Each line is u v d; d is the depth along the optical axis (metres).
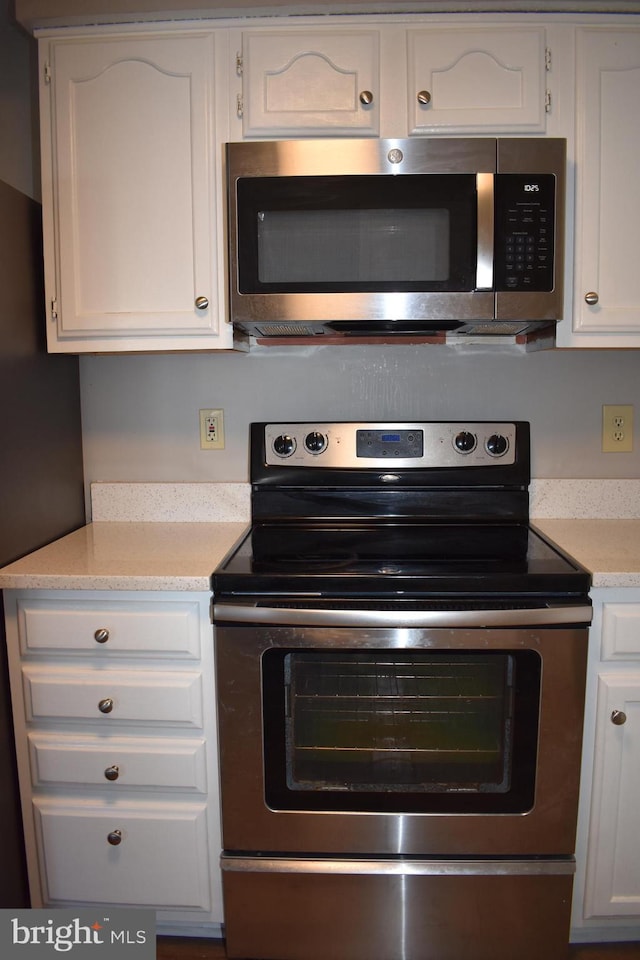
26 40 1.62
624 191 1.37
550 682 1.22
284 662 1.23
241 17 1.35
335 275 1.34
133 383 1.73
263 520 1.69
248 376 1.72
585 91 1.35
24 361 1.41
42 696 1.29
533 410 1.71
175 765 1.29
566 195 1.36
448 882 1.29
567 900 1.29
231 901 1.31
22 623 1.29
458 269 1.33
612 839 1.31
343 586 1.22
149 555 1.39
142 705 1.28
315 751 1.27
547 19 1.34
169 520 1.74
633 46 1.35
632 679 1.26
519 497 1.67
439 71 1.35
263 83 1.36
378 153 1.31
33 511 1.45
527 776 1.24
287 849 1.29
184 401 1.73
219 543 1.50
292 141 1.32
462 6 1.33
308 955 1.33
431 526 1.65
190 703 1.28
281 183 1.33
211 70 1.36
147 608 1.27
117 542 1.51
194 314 1.41
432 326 1.46
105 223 1.41
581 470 1.72
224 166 1.36
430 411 1.71
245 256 1.34
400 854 1.28
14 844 1.33
